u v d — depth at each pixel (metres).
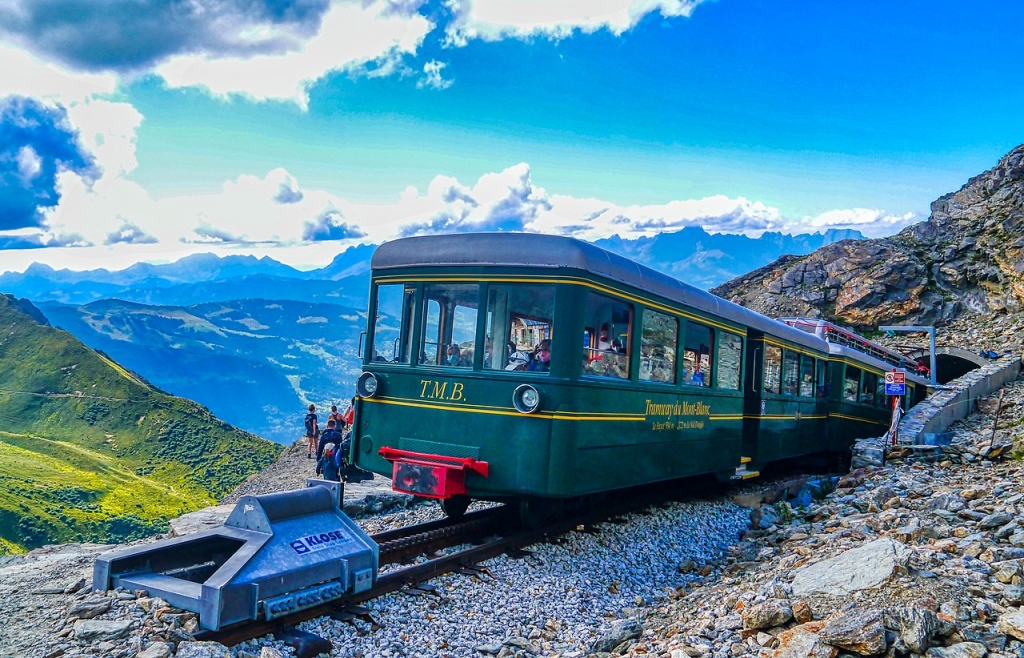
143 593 6.27
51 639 5.52
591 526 11.07
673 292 11.54
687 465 12.32
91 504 155.38
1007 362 33.72
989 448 15.45
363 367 10.54
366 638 6.62
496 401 9.42
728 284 58.06
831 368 20.08
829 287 49.66
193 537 6.81
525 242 9.48
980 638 5.52
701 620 7.03
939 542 8.02
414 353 10.09
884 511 10.75
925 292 46.28
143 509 161.75
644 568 10.16
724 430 13.62
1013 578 6.58
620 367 10.25
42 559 7.67
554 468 9.10
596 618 8.17
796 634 6.05
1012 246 44.22
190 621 5.91
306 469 21.39
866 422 22.84
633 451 10.65
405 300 10.29
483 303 9.65
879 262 48.31
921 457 15.89
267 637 6.23
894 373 18.42
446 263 9.91
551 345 9.21
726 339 13.69
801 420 17.81
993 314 44.34
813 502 14.10
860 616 5.73
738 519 13.16
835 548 8.80
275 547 6.58
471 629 7.24
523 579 8.69
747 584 8.20
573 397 9.20
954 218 50.28
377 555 7.39
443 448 9.67
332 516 7.43
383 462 10.20
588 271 9.36
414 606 7.40
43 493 151.12
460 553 8.71
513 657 6.86
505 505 12.20
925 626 5.49
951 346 41.22
